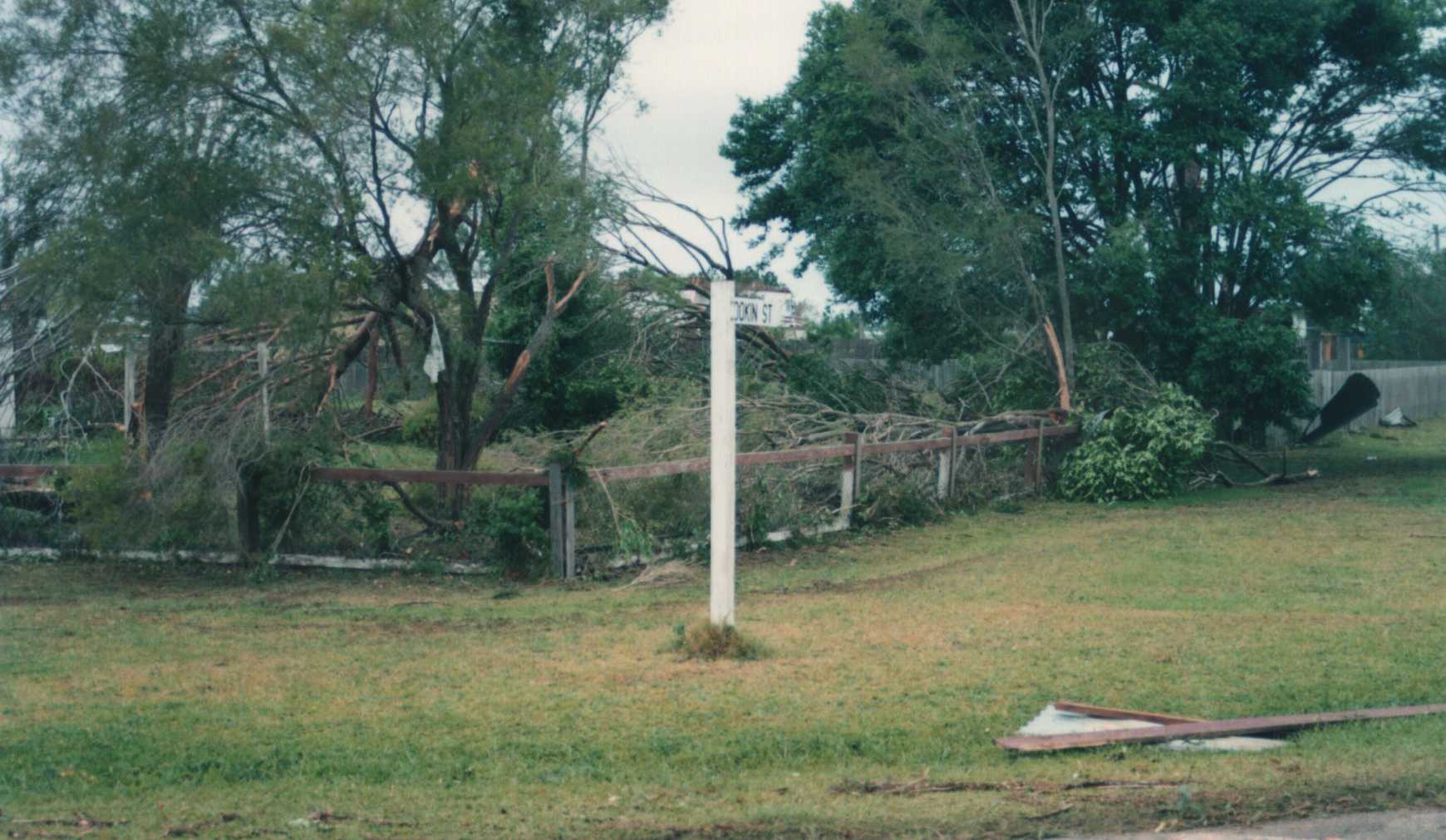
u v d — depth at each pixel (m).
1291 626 10.65
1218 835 5.56
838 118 25.67
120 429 17.27
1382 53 26.56
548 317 18.42
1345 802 5.96
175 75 14.57
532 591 13.62
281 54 14.60
